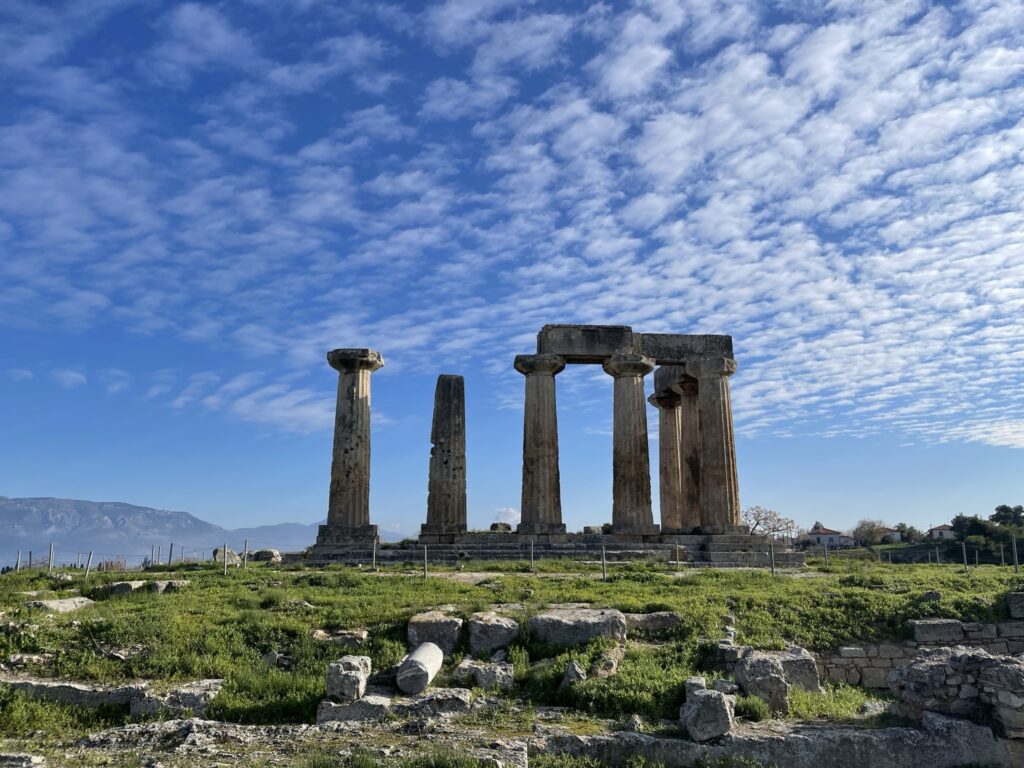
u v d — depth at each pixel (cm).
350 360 3828
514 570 2969
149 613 1933
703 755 1373
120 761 1318
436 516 3819
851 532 11338
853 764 1402
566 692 1595
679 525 4388
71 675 1656
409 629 1819
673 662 1736
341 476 3734
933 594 2119
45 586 2489
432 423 3947
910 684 1541
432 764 1252
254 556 3866
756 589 2341
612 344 4016
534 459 3872
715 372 4025
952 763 1419
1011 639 1980
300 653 1744
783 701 1584
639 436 3916
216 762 1299
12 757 1288
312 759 1272
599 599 2122
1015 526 7812
